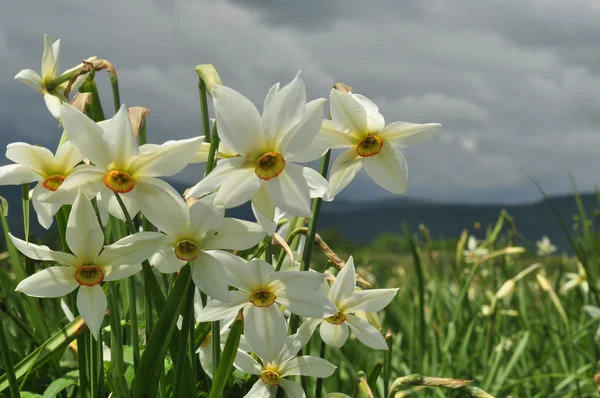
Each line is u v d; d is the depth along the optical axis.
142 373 0.43
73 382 0.52
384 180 0.48
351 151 0.48
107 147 0.42
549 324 0.98
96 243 0.43
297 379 0.56
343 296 0.49
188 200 0.44
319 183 0.45
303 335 0.50
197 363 0.55
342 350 0.93
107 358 0.55
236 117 0.42
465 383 0.49
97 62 0.54
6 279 0.70
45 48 0.57
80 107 0.47
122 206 0.43
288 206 0.43
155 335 0.43
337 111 0.47
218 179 0.43
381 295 0.49
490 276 1.19
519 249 0.93
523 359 0.93
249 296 0.46
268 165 0.43
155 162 0.43
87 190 0.43
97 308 0.44
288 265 0.53
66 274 0.44
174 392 0.44
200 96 0.51
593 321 0.89
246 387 0.53
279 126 0.43
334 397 0.53
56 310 0.67
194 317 0.49
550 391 0.90
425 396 0.80
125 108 0.42
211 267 0.43
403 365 0.92
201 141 0.43
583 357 0.99
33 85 0.57
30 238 0.59
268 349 0.46
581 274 1.10
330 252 0.50
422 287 0.77
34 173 0.46
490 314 0.85
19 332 0.67
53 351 0.50
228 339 0.46
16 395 0.46
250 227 0.44
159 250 0.44
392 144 0.48
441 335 0.99
